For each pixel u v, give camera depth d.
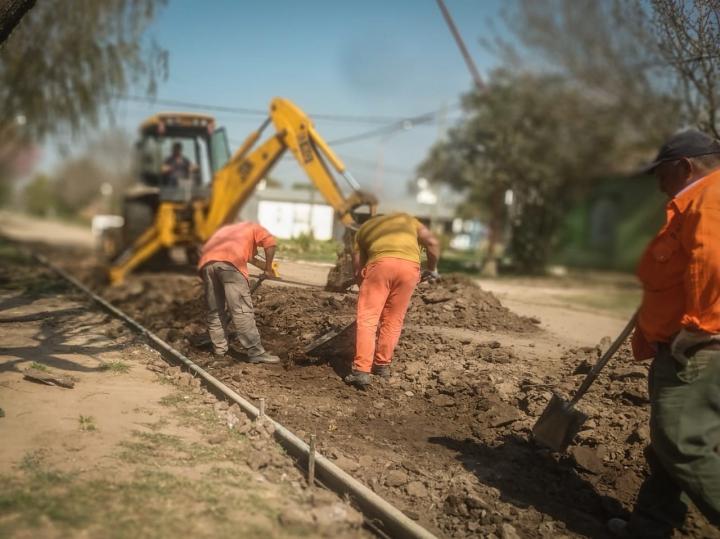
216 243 5.89
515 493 3.84
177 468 3.55
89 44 16.30
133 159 15.58
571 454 4.23
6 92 17.08
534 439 4.40
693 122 8.27
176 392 5.00
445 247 18.52
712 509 2.97
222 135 14.46
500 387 5.13
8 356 5.68
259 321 6.45
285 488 3.49
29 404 4.40
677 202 3.11
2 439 3.75
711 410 2.98
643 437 4.30
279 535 2.94
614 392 5.00
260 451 3.92
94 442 3.81
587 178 20.33
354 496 3.47
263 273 6.20
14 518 2.86
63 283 11.45
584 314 9.49
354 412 4.82
